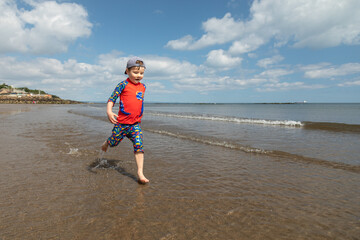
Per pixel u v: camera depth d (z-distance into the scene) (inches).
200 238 63.6
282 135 259.9
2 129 288.4
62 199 88.0
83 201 86.5
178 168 133.3
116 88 115.2
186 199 90.2
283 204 86.7
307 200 90.6
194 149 185.6
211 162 146.5
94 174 119.8
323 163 144.6
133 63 111.2
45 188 98.8
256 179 115.0
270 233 66.8
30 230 65.7
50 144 195.2
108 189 99.4
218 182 110.3
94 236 63.4
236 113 854.5
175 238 63.3
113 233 65.1
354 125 354.6
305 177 118.4
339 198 92.6
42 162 139.5
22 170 123.3
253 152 175.0
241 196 93.9
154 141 222.4
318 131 298.7
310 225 71.7
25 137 229.0
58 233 64.5
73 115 584.4
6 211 77.2
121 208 81.4
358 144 205.6
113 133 117.7
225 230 68.0
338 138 240.2
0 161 140.4
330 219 75.6
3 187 99.0
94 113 682.2
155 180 112.6
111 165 137.6
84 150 175.5
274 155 165.2
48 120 428.5
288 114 797.2
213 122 426.0
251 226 70.6
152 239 62.6
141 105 116.7
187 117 556.7
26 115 566.9
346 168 134.0
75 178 112.7
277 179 115.1
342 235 66.1
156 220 73.2
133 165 138.8
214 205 85.1
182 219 74.1
